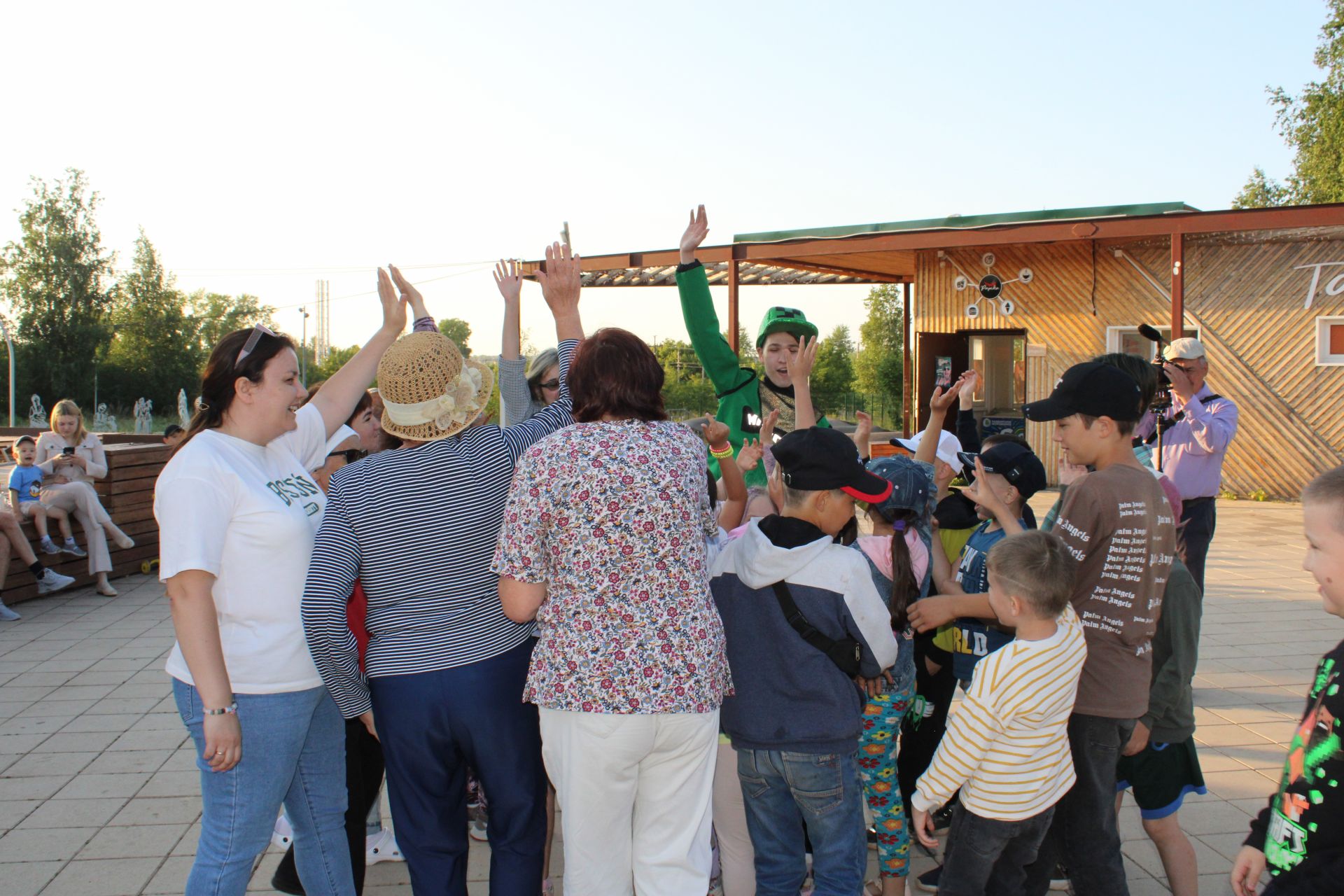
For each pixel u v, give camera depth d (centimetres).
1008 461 342
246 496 246
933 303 1600
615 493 232
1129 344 1461
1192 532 543
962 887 258
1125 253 1441
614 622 232
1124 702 262
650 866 248
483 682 251
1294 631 673
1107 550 262
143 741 482
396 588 249
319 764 274
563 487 234
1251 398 1377
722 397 425
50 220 5228
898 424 3259
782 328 423
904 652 299
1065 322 1492
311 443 308
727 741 297
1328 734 176
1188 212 1148
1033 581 241
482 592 254
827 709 258
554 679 234
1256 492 1384
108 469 916
